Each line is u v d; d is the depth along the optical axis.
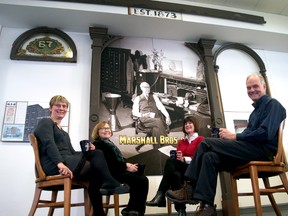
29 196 2.58
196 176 1.68
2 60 3.00
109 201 2.49
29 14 2.97
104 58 3.22
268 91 3.61
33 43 3.13
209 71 3.40
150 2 3.16
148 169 2.85
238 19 3.43
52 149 1.71
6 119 2.77
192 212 2.76
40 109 2.88
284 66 3.92
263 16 3.70
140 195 2.02
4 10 2.89
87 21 3.14
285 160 3.26
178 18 3.20
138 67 3.28
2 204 2.51
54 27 3.21
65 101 2.07
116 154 2.17
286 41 3.77
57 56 3.11
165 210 2.70
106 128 2.39
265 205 2.95
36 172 1.81
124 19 3.12
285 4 3.62
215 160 1.66
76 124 2.91
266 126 1.72
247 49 3.74
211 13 3.33
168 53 3.47
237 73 3.63
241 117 3.39
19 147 2.72
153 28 3.31
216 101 3.27
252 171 1.69
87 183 1.95
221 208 2.89
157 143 2.98
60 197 2.60
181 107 3.22
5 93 2.88
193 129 2.60
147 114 3.09
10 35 3.14
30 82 2.98
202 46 3.51
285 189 1.75
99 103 2.97
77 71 3.13
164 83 3.29
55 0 2.92
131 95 3.12
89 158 1.82
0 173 2.60
